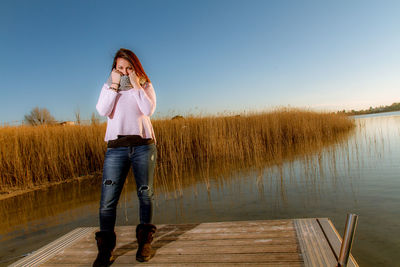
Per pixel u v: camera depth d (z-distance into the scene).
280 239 2.14
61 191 5.74
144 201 1.99
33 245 3.12
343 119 18.25
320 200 3.94
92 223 3.75
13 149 6.46
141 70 2.00
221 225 2.55
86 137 7.88
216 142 8.09
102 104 1.93
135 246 2.26
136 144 1.94
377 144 9.21
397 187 4.23
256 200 4.16
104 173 1.96
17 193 5.77
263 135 8.97
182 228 2.55
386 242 2.53
